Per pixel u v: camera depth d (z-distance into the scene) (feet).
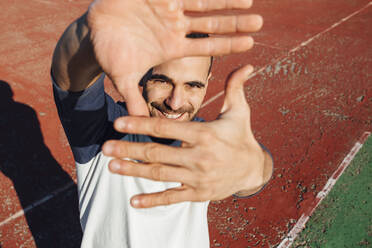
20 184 11.53
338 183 11.27
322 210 10.23
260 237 9.48
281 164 12.29
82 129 4.13
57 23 28.73
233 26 2.54
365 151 12.84
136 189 4.26
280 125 14.82
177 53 2.56
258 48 24.12
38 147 13.55
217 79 19.75
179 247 4.50
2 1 33.47
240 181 2.58
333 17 30.73
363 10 32.40
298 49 23.84
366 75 19.51
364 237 9.31
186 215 4.45
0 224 9.96
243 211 10.32
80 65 3.18
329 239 9.28
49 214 10.39
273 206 10.48
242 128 2.59
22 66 20.94
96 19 2.49
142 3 2.39
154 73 4.06
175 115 4.33
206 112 16.34
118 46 2.48
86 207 4.66
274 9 33.22
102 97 4.09
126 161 2.40
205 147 2.37
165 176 2.40
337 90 17.85
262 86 18.53
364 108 16.01
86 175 4.71
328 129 14.40
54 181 11.77
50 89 18.43
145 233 4.28
